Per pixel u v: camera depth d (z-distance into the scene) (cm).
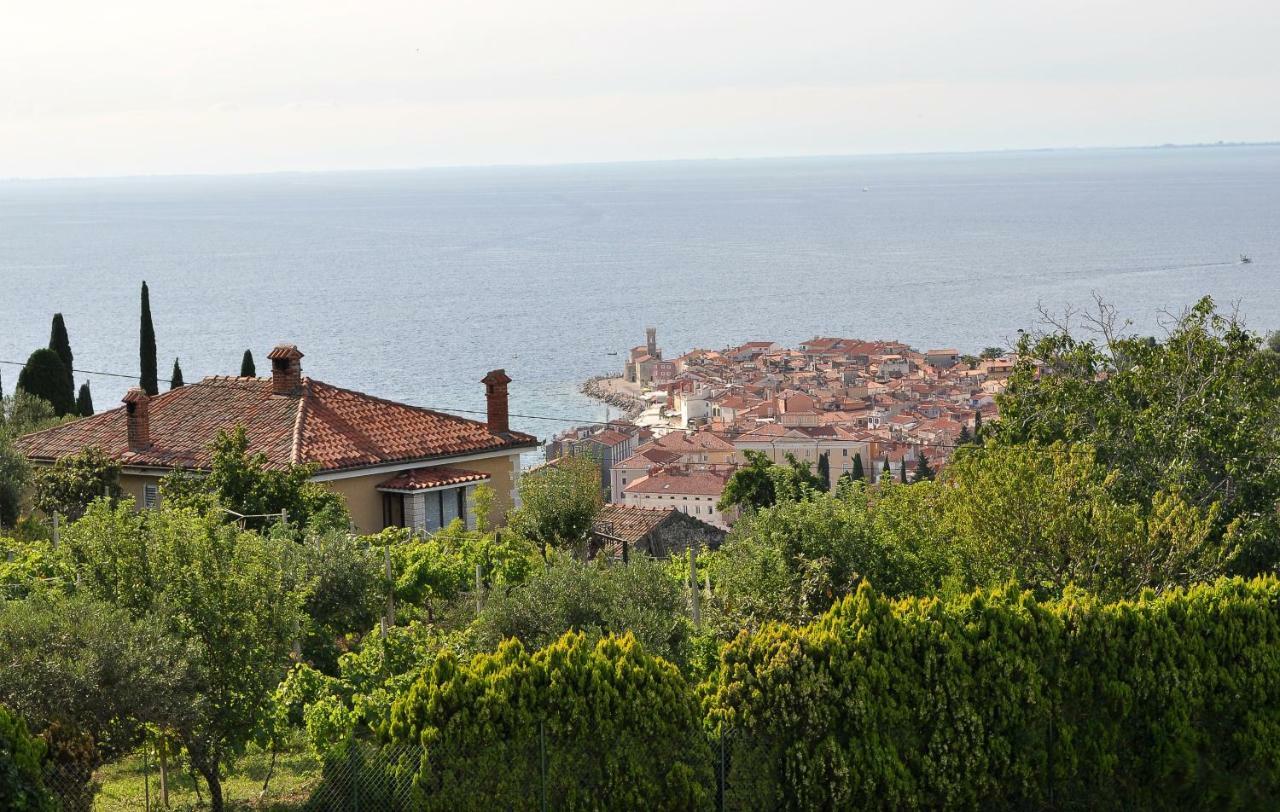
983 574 3988
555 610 3522
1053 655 3022
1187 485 4806
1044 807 2966
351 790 2569
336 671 3931
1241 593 3344
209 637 2877
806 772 2742
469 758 2516
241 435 5288
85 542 2991
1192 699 3136
